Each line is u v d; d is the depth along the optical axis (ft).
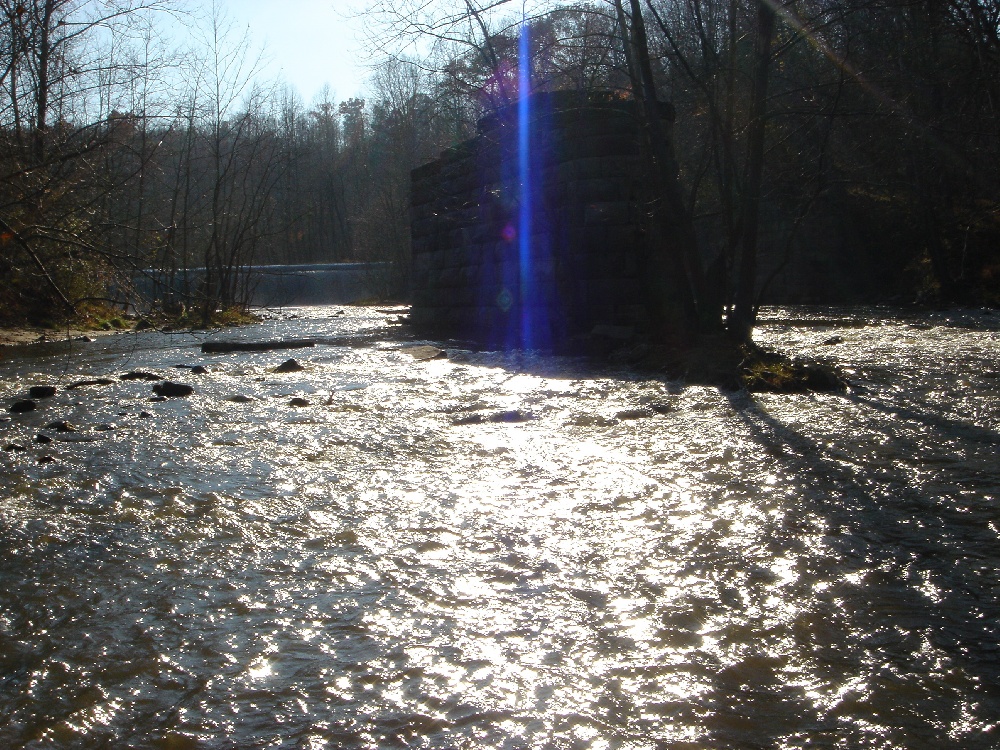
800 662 9.14
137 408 27.02
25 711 8.49
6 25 37.55
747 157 33.19
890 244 85.81
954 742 7.66
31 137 40.22
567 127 41.37
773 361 30.81
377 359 40.42
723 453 18.53
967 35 49.65
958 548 12.46
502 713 8.23
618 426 21.84
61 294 30.12
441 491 15.90
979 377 29.27
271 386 31.50
